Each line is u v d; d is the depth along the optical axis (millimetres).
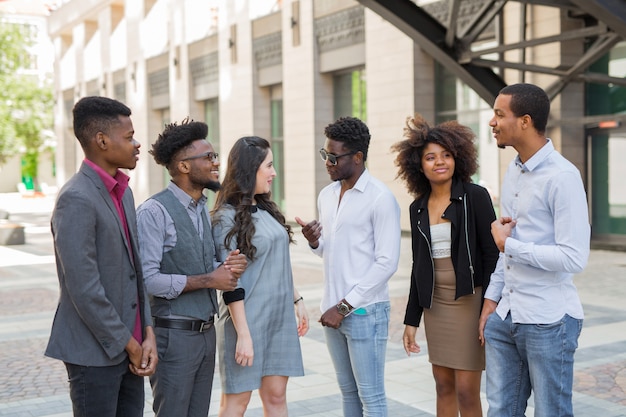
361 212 3533
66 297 2766
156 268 3127
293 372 3516
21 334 7598
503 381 3129
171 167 3236
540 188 2924
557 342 2947
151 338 2943
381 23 17328
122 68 33062
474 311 3414
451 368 3516
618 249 13258
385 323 3602
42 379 5828
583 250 2832
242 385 3389
